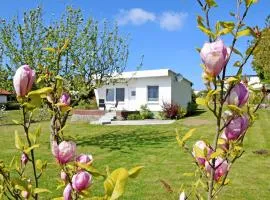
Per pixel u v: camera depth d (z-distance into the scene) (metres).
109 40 18.05
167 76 29.83
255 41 1.60
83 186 1.51
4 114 29.17
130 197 7.94
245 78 1.76
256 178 9.73
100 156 13.48
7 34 16.39
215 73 1.53
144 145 15.70
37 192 1.70
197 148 1.73
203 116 29.84
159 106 30.03
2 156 13.22
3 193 1.83
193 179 9.46
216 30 1.57
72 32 16.73
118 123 25.58
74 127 23.22
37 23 16.70
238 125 1.63
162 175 10.03
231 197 8.02
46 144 15.59
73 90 16.14
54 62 14.16
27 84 1.58
